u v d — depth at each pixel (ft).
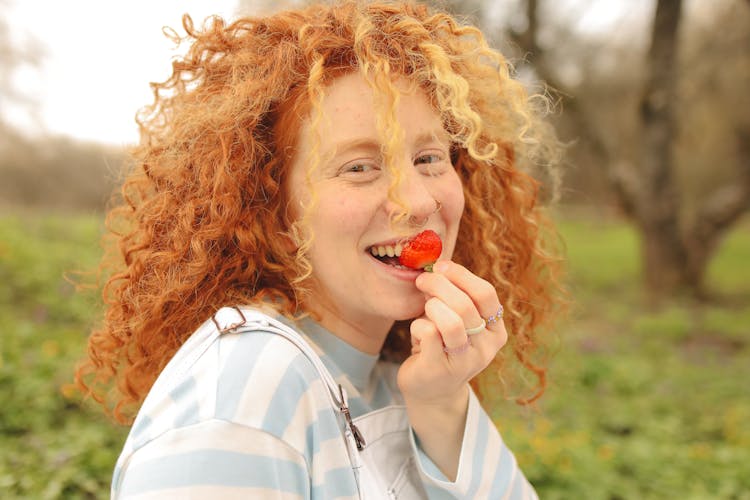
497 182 5.75
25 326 17.04
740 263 50.75
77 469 10.50
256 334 3.58
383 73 3.83
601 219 71.72
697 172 59.88
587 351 23.50
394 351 5.26
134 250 4.78
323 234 4.00
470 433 4.26
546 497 12.03
